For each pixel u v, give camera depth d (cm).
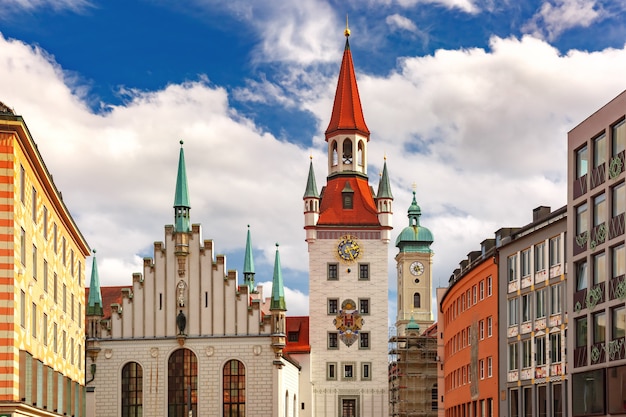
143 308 9888
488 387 7019
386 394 11550
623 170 4831
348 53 13088
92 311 9862
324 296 11800
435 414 12375
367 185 12456
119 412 9738
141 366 9781
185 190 10019
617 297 4831
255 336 9719
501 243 6825
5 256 4194
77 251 6500
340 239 11919
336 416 11519
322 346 11681
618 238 4856
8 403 4141
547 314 5869
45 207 5128
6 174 4209
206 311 9819
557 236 5784
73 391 6262
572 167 5462
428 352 12431
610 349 4881
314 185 12069
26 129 4300
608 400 4897
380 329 11700
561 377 5603
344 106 12719
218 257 9881
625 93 4847
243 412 9625
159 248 9956
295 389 11106
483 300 7231
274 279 9838
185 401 9694
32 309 4700
